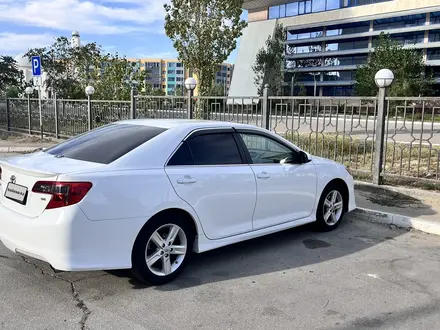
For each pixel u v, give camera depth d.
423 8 57.06
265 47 71.19
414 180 7.86
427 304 3.73
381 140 7.78
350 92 66.62
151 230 3.87
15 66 35.03
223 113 10.14
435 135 15.66
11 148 14.01
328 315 3.52
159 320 3.38
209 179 4.29
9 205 3.90
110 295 3.80
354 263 4.73
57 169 3.69
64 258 3.47
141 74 19.33
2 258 4.62
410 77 39.47
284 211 5.16
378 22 62.81
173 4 17.39
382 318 3.47
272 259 4.81
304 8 70.62
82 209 3.48
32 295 3.77
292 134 9.20
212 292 3.92
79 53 28.77
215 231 4.41
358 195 7.59
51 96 30.59
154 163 4.00
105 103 14.30
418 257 4.94
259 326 3.32
